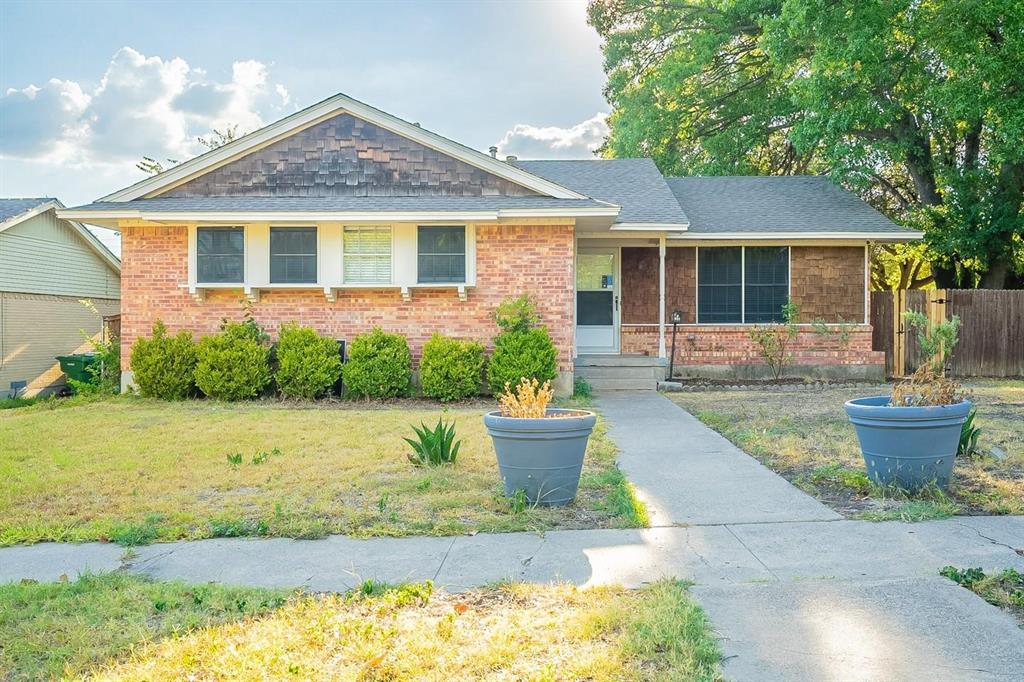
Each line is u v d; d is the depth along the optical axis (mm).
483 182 13836
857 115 17375
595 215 12953
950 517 5598
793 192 18344
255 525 5555
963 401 6355
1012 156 16203
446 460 7559
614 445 8648
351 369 12867
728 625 3691
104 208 13047
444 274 13305
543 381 12625
